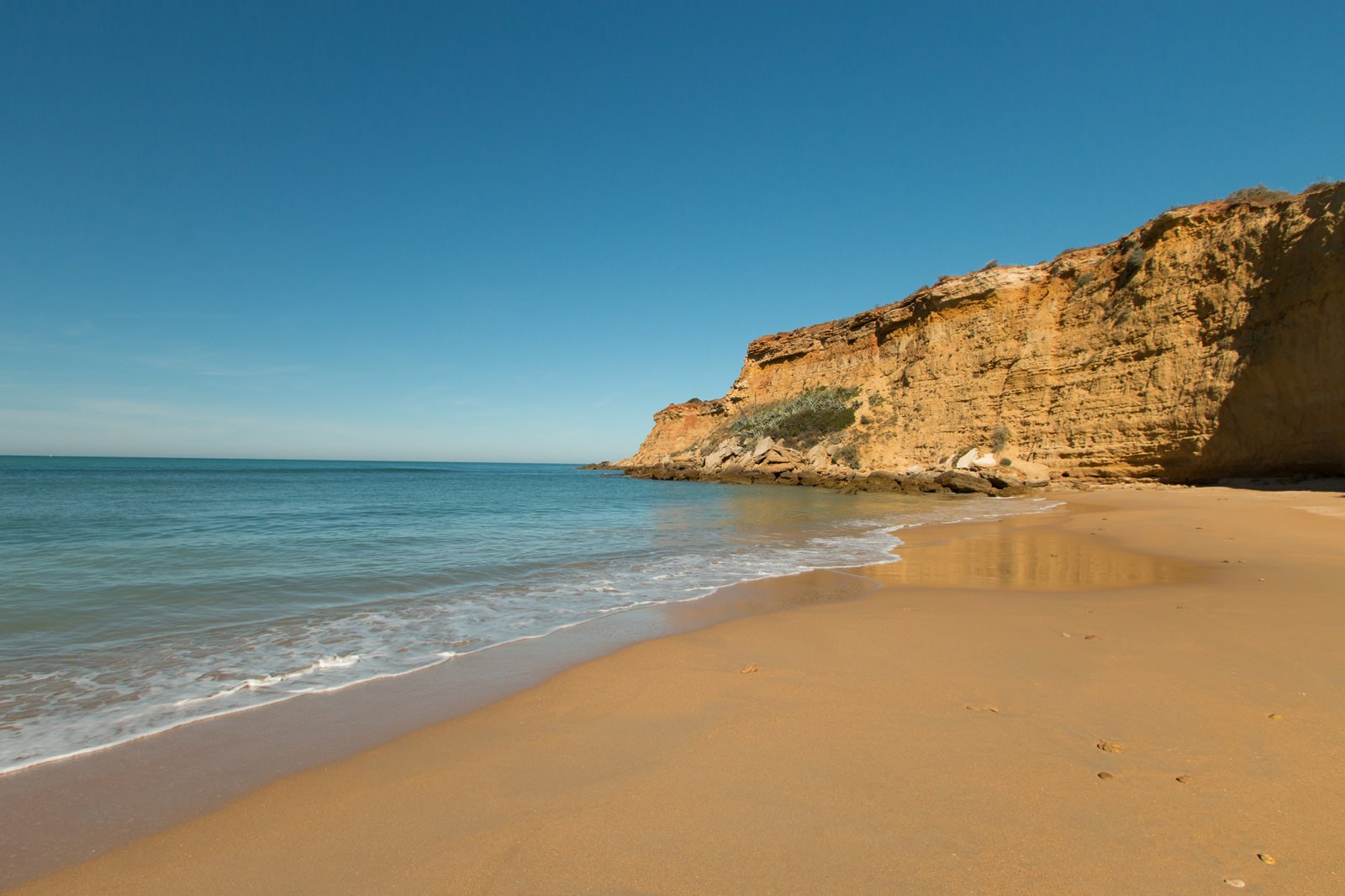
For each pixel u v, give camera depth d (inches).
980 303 1831.9
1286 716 172.1
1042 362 1550.2
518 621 315.3
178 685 223.8
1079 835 119.8
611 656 250.4
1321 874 106.0
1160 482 1206.9
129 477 2407.7
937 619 296.7
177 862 122.3
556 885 111.3
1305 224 1023.6
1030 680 207.6
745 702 196.2
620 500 1344.7
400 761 163.5
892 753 157.2
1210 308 1182.9
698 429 3117.6
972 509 1068.5
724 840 123.0
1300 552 454.9
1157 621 275.3
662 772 151.6
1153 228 1354.6
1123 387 1305.4
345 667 242.8
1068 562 470.9
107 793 148.8
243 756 168.1
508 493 1664.6
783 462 2076.8
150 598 368.8
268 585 407.8
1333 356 958.4
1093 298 1485.0
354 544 615.5
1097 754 153.1
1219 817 124.3
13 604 349.1
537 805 139.0
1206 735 161.3
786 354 2755.9
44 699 209.8
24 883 115.6
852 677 216.4
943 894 105.0
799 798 137.6
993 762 151.0
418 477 2896.2
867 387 2197.3
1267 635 248.2
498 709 198.7
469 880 113.7
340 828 132.7
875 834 123.1
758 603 349.7
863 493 1608.0
